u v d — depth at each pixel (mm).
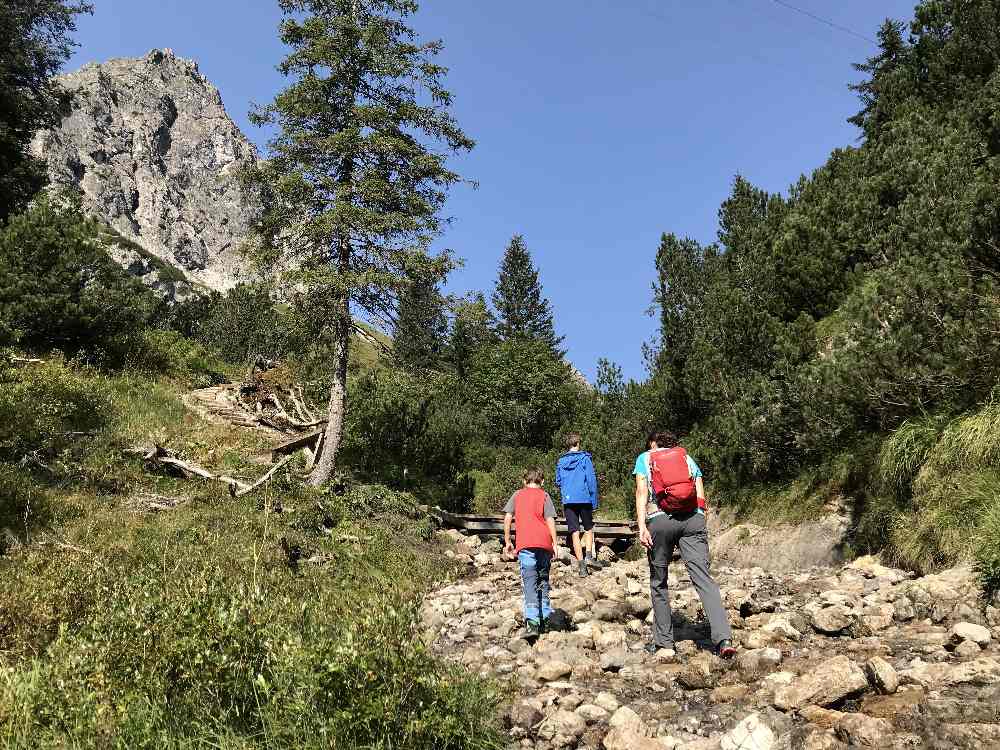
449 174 15508
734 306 12914
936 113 16219
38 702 3395
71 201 20031
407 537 11711
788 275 13781
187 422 16016
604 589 7852
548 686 4430
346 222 14188
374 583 8742
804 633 5277
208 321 43438
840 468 9523
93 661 3619
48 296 17500
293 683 3223
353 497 12500
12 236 17750
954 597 5203
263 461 14297
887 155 14258
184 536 8492
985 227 7879
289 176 14047
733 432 11398
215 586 4098
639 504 5379
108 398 15203
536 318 59312
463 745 3256
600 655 5246
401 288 14805
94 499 9477
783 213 16859
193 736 3207
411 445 16406
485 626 6625
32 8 25625
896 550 7531
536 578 6238
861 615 5438
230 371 25750
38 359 16094
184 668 3422
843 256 13406
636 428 20188
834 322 12234
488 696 3611
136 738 3152
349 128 14758
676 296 18078
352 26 14750
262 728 3230
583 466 9906
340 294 14453
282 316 15359
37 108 25453
